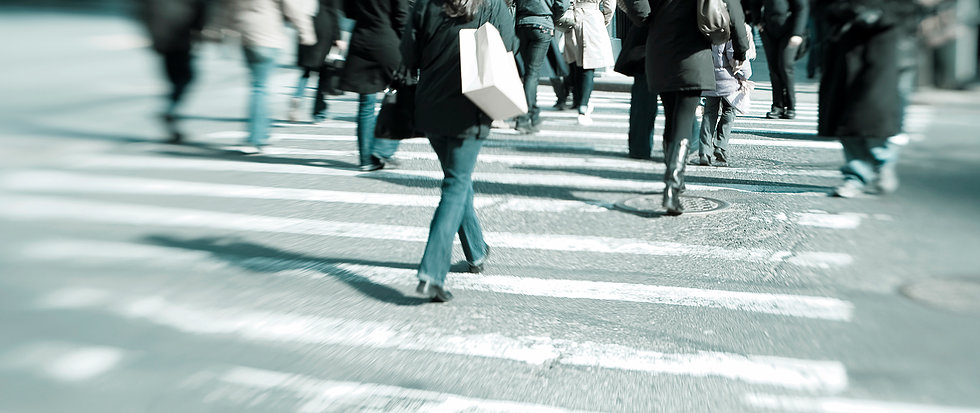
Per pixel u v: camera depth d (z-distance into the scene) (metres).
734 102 9.97
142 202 8.11
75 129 11.77
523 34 12.14
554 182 9.23
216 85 17.44
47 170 9.41
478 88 5.28
